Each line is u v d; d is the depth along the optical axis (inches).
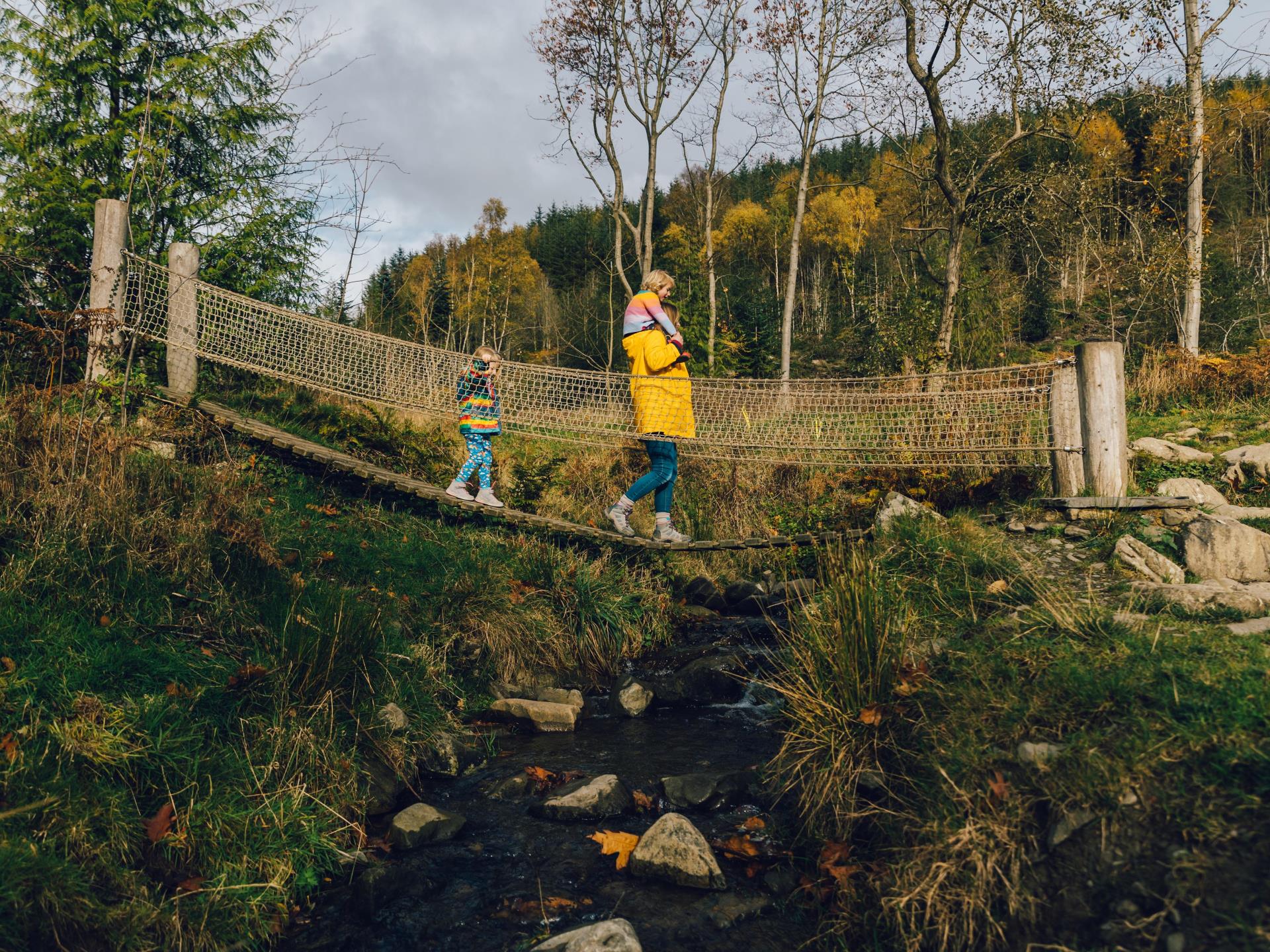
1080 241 614.2
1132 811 84.4
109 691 112.3
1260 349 380.2
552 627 209.0
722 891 109.0
